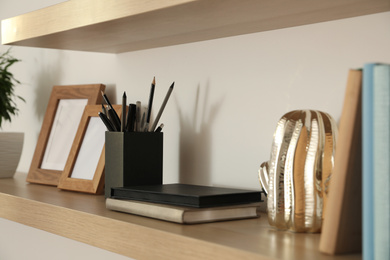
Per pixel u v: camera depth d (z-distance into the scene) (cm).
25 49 167
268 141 93
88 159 120
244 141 98
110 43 112
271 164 73
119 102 129
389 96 50
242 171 98
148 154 104
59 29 98
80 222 86
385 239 50
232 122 100
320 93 85
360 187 58
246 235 67
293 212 70
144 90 121
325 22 84
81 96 134
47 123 141
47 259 158
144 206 81
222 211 79
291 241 64
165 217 77
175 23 88
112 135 104
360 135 56
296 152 71
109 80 133
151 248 71
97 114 123
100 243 81
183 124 111
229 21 86
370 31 79
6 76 156
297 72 89
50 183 128
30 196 106
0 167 145
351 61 81
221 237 65
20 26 110
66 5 96
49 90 156
